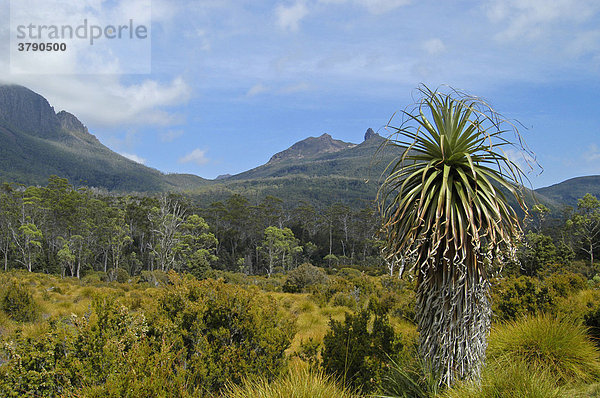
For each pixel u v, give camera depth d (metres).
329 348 5.18
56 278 29.17
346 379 4.76
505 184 3.76
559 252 34.81
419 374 4.14
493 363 4.40
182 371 3.98
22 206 50.50
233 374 4.44
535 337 5.05
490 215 3.78
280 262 62.12
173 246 43.25
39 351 3.79
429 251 3.69
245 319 4.82
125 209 57.19
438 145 4.04
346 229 75.25
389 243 4.19
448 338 3.77
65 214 54.22
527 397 3.54
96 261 55.22
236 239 69.69
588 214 44.09
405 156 4.09
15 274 23.48
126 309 4.34
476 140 3.96
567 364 4.79
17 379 3.60
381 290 16.50
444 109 4.13
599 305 6.74
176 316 4.84
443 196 3.76
